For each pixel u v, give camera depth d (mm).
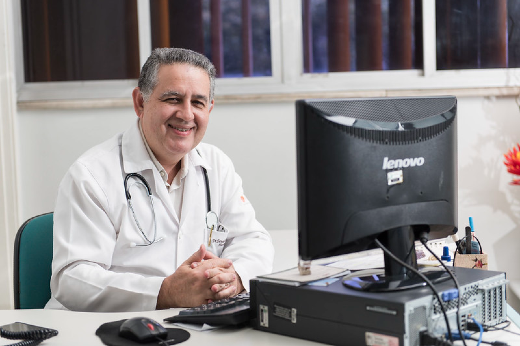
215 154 1938
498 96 2973
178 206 1793
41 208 3100
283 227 3096
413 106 1228
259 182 3086
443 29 3039
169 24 3105
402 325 1009
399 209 1175
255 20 3082
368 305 1048
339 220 1114
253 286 1215
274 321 1181
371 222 1141
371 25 3062
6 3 2992
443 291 1094
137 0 3086
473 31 3033
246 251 1752
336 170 1106
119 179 1692
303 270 1207
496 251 3014
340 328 1087
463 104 2998
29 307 1729
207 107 1747
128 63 3125
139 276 1488
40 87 3137
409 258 1196
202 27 3105
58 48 3125
